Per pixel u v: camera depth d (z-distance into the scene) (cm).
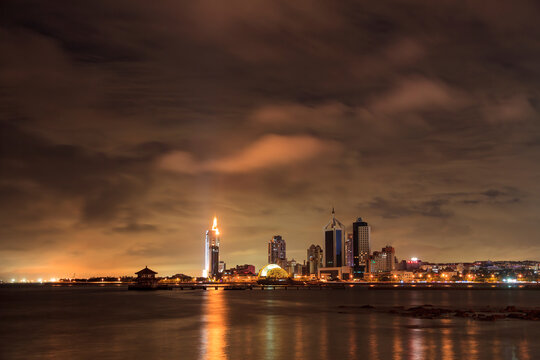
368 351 5278
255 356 5016
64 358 4947
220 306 13275
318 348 5484
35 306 13588
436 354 5106
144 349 5453
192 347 5581
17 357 5028
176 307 12825
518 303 15050
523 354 5100
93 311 11362
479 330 7056
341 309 11956
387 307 12769
